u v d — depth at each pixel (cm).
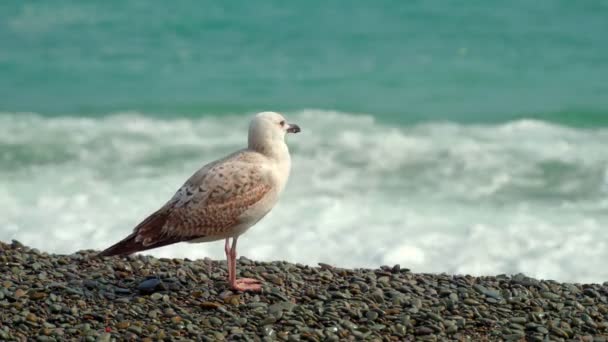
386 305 1022
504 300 1046
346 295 1039
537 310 1016
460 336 948
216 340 915
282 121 1055
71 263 1173
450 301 1028
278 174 1030
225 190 993
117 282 1084
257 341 915
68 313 977
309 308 1001
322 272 1143
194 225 993
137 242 989
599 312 1027
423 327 955
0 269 1120
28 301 1005
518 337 945
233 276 1045
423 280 1120
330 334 928
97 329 942
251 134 1041
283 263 1188
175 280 1085
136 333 930
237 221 1008
